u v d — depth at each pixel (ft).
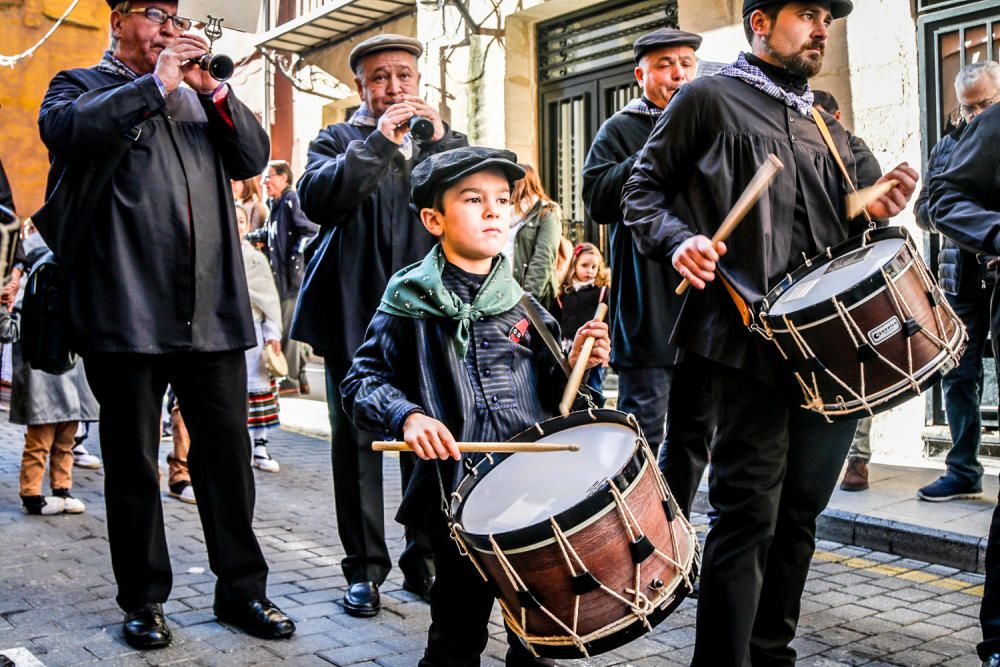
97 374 12.21
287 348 38.52
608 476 7.50
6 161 47.85
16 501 20.20
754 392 9.53
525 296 9.35
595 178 14.79
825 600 14.29
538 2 31.45
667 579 7.63
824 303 8.52
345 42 41.09
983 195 11.51
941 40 22.18
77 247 11.83
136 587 12.23
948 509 17.81
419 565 14.21
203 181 12.45
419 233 13.83
